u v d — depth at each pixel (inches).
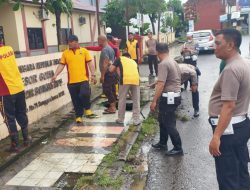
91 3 492.1
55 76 170.6
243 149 79.3
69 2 245.1
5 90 127.4
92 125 168.6
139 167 119.6
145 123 169.2
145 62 461.4
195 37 530.6
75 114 179.3
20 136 149.5
